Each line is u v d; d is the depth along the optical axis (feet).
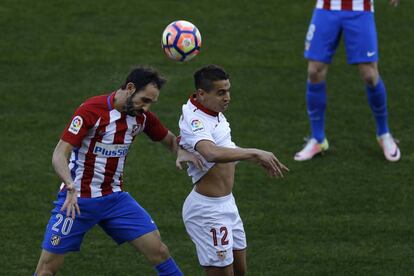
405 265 85.10
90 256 87.30
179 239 91.15
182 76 137.18
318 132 111.55
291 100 129.80
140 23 159.02
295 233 91.91
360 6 107.86
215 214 72.43
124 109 72.02
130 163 109.60
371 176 106.32
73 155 73.46
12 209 96.53
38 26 156.35
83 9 164.76
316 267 84.89
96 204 73.77
